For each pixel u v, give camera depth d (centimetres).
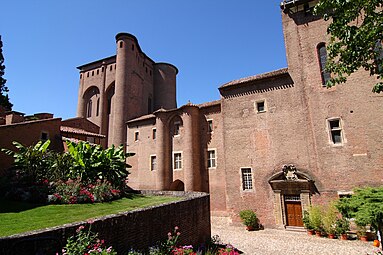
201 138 2814
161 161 2912
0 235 621
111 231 711
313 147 1855
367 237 1520
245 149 2128
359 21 1841
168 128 3012
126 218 779
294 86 2031
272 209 1919
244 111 2212
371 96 1731
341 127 1791
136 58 4381
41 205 1123
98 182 1534
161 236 948
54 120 2125
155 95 4931
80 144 1592
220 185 2588
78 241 593
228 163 2178
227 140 2228
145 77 4706
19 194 1198
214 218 2433
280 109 2052
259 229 1911
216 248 1233
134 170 3303
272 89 2125
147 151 3225
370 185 1622
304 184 1816
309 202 1788
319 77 1944
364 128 1716
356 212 888
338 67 909
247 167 2084
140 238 826
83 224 637
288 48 2133
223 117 2305
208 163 2730
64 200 1204
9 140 1703
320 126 1862
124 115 3888
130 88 4088
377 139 1661
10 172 1403
